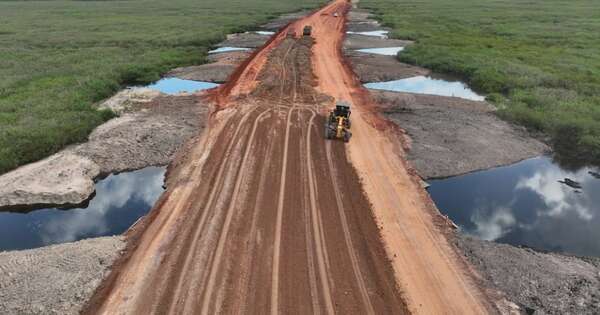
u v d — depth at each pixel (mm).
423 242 17016
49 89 37312
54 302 13617
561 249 17422
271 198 19703
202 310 13414
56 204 20203
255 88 37938
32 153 24094
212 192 20219
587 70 44250
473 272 15398
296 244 16562
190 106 33812
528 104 34969
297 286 14469
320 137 26859
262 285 14461
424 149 25828
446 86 42750
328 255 16031
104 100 36812
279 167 22734
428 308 13773
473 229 18672
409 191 20906
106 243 16594
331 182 21344
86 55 52781
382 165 23484
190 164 23188
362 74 45281
